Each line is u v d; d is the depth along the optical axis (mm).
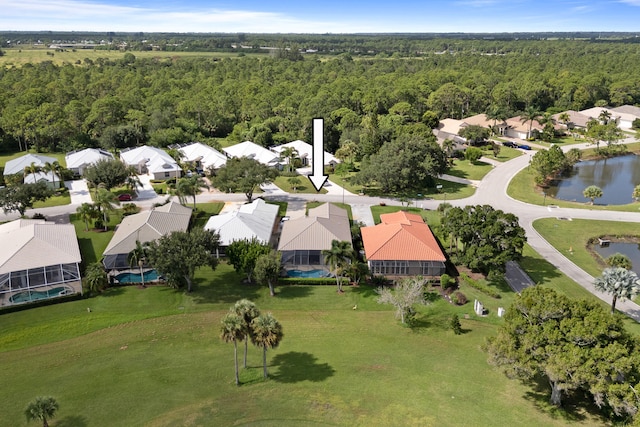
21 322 56969
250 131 153500
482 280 68812
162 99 181500
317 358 49875
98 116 159000
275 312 60312
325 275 70688
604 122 175625
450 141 137125
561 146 156875
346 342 53219
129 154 129625
